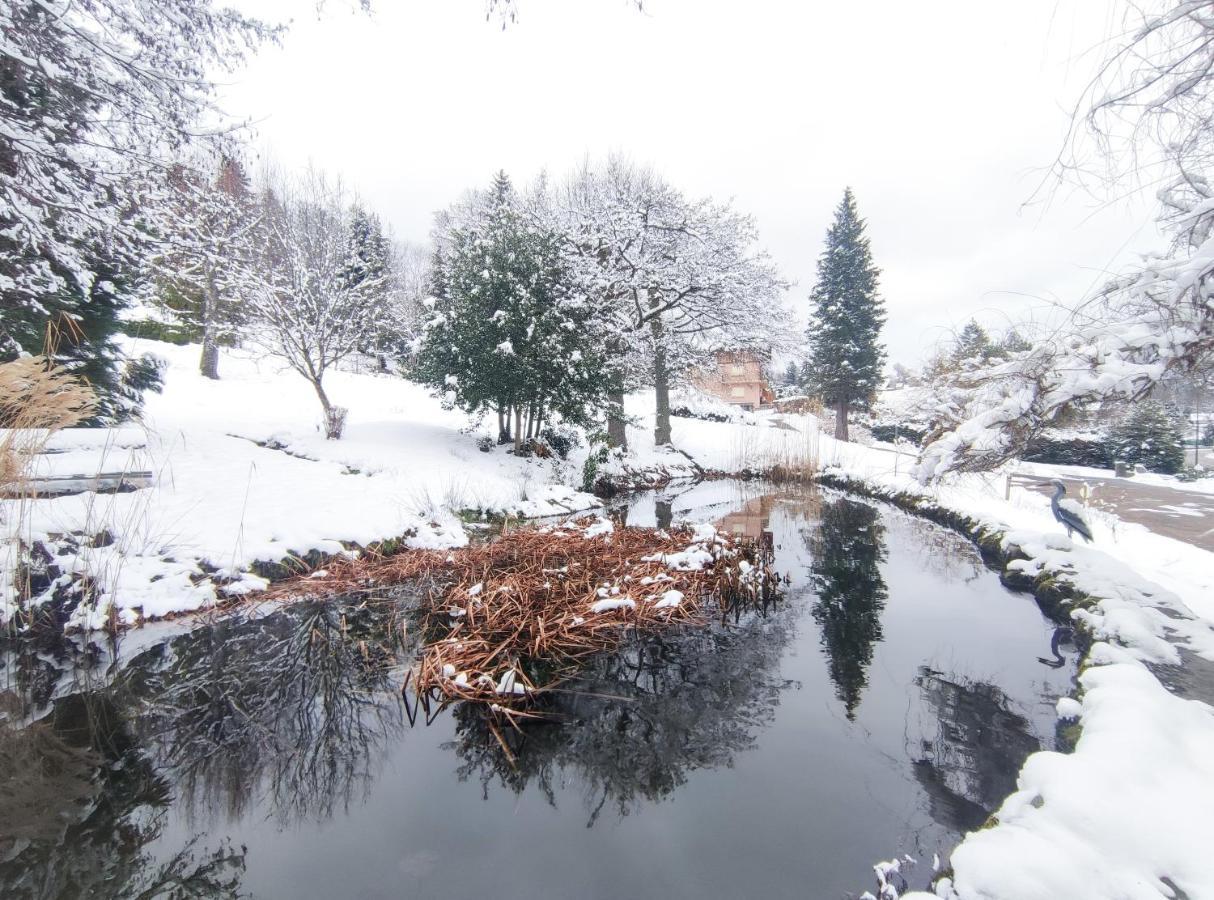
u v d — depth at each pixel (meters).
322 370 9.99
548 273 11.67
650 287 15.09
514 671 3.46
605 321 14.31
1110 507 9.08
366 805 2.41
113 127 5.31
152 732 2.99
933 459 3.98
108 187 5.39
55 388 4.30
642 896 1.89
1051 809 1.85
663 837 2.21
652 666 3.83
